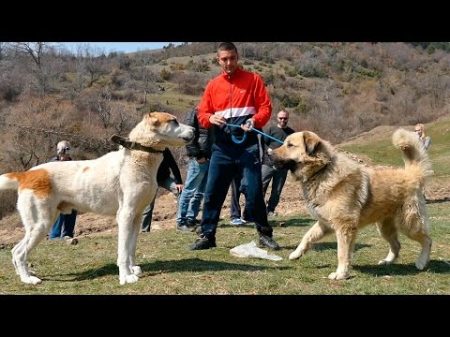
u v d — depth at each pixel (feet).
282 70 226.17
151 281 19.47
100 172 20.33
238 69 24.88
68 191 20.40
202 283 19.08
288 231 33.81
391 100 183.01
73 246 28.53
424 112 167.73
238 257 24.20
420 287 19.29
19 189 20.36
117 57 184.96
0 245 42.98
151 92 152.35
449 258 24.61
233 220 37.55
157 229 39.09
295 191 64.44
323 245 27.25
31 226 20.20
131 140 19.99
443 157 100.27
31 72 132.36
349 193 20.71
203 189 35.29
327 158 20.93
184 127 20.34
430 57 265.54
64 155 35.24
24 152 86.33
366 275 21.06
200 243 26.27
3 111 105.19
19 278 20.80
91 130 100.12
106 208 20.52
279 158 21.63
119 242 19.93
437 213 46.29
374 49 265.54
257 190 25.72
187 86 165.68
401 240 28.91
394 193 21.67
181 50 235.81
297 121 151.53
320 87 196.65
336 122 155.94
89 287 19.16
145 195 20.25
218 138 25.31
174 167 33.53
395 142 22.49
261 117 24.47
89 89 140.15
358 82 214.69
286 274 20.66
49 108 107.34
